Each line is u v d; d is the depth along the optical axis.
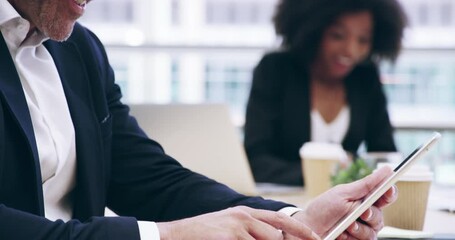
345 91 3.43
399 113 4.64
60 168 1.57
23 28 1.54
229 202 1.63
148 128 2.27
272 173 3.07
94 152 1.64
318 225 1.48
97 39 1.80
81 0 1.53
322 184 2.46
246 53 4.12
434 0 4.90
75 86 1.66
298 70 3.40
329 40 3.35
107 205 1.79
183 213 1.68
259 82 3.37
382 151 3.44
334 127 3.39
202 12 4.91
